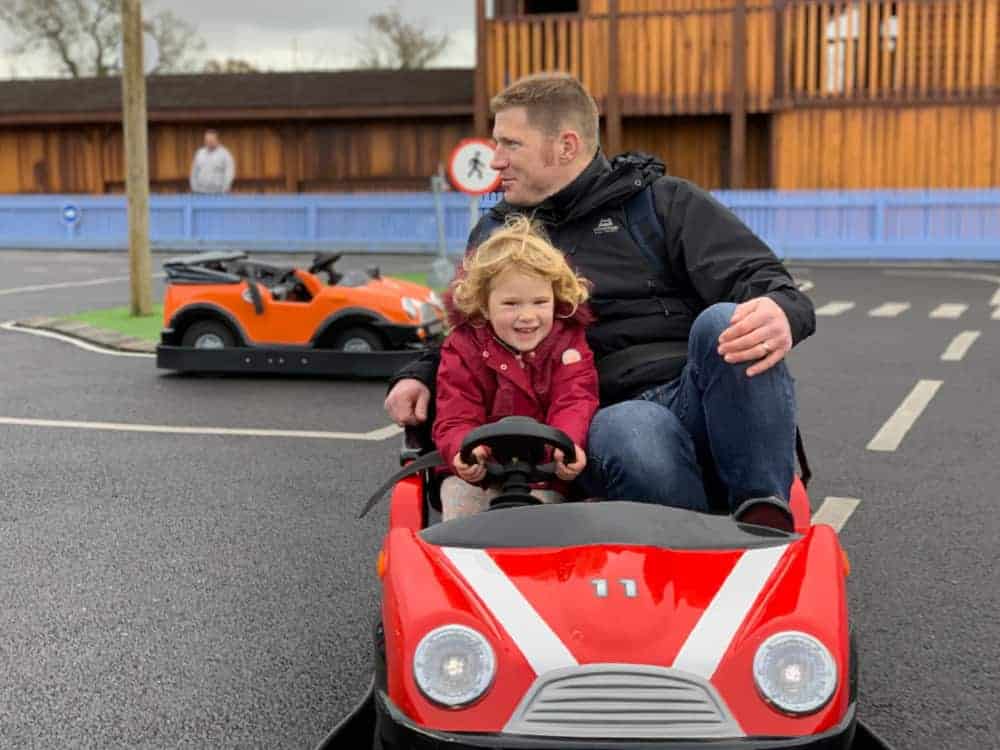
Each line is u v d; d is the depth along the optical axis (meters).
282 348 9.07
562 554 2.54
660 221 3.48
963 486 5.90
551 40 23.72
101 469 6.38
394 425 7.52
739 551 2.57
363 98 27.14
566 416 3.10
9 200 27.42
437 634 2.30
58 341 11.48
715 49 23.28
